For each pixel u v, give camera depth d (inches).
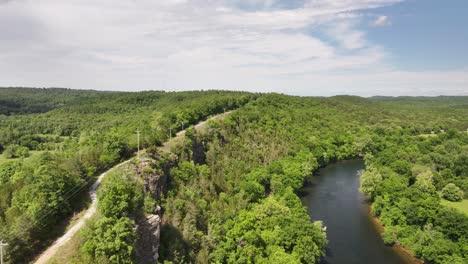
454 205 3324.3
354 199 4060.0
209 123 4426.7
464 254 2487.7
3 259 1451.8
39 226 1692.9
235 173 3814.0
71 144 4296.3
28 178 1978.3
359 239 3043.8
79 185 2138.3
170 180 2800.2
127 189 1733.5
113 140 2908.5
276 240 2432.3
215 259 2192.4
